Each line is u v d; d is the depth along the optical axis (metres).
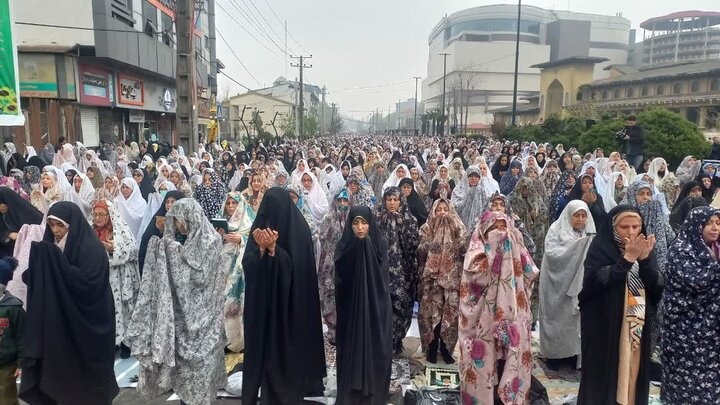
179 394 3.54
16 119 7.34
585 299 3.38
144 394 3.56
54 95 17.50
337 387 3.71
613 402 3.24
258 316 3.59
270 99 57.59
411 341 5.21
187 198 3.64
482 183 7.57
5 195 5.38
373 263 3.65
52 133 17.58
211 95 34.91
